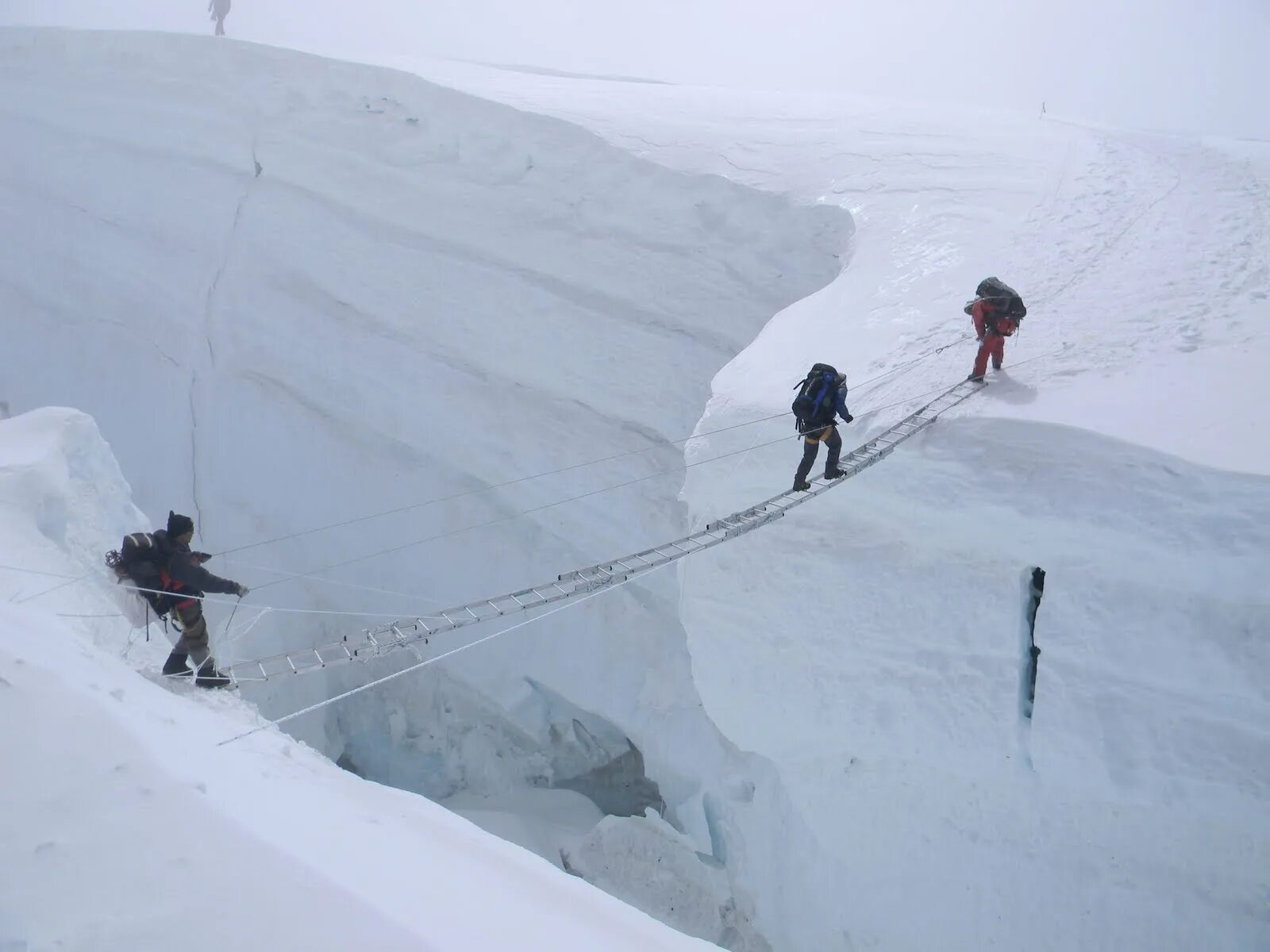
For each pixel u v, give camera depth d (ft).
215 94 67.56
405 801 18.31
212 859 9.61
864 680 26.89
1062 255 34.65
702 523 31.63
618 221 53.57
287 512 58.39
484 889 12.82
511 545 51.11
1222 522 21.20
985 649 24.82
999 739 24.43
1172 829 22.26
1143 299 30.14
